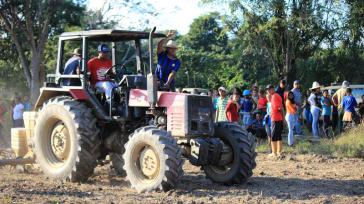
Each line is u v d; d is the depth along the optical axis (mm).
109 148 10109
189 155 9117
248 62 36562
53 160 9953
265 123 15344
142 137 8617
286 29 31516
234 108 13344
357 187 9344
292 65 32969
